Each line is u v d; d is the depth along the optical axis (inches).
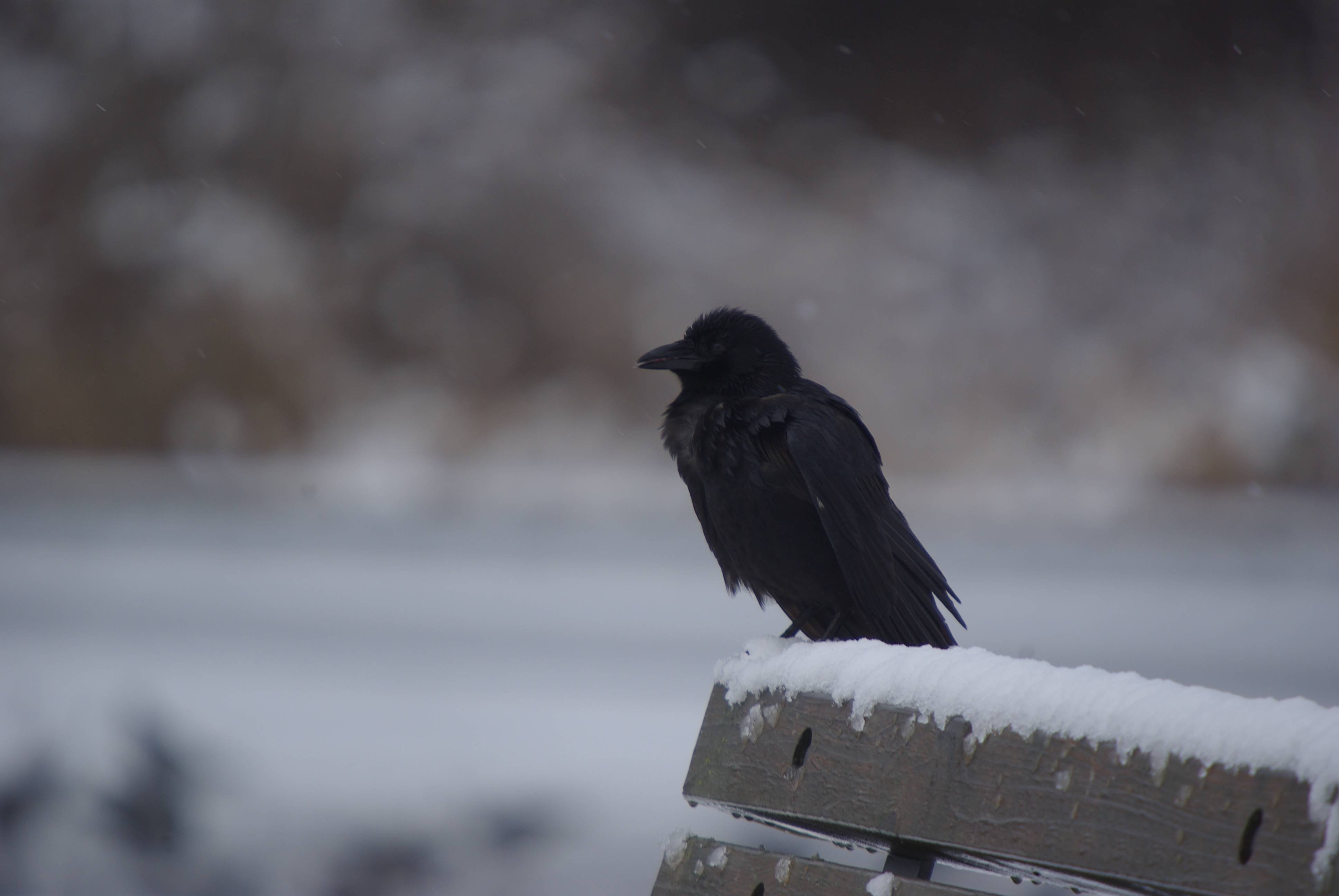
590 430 898.1
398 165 1042.7
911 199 1063.0
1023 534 606.5
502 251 992.2
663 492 773.3
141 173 1048.2
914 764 76.9
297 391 924.0
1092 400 894.4
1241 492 821.2
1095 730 69.6
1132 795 67.2
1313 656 346.6
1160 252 1023.0
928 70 1195.3
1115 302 982.4
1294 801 61.3
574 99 1111.0
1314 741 61.6
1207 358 916.6
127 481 795.4
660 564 510.3
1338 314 974.4
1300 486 837.2
